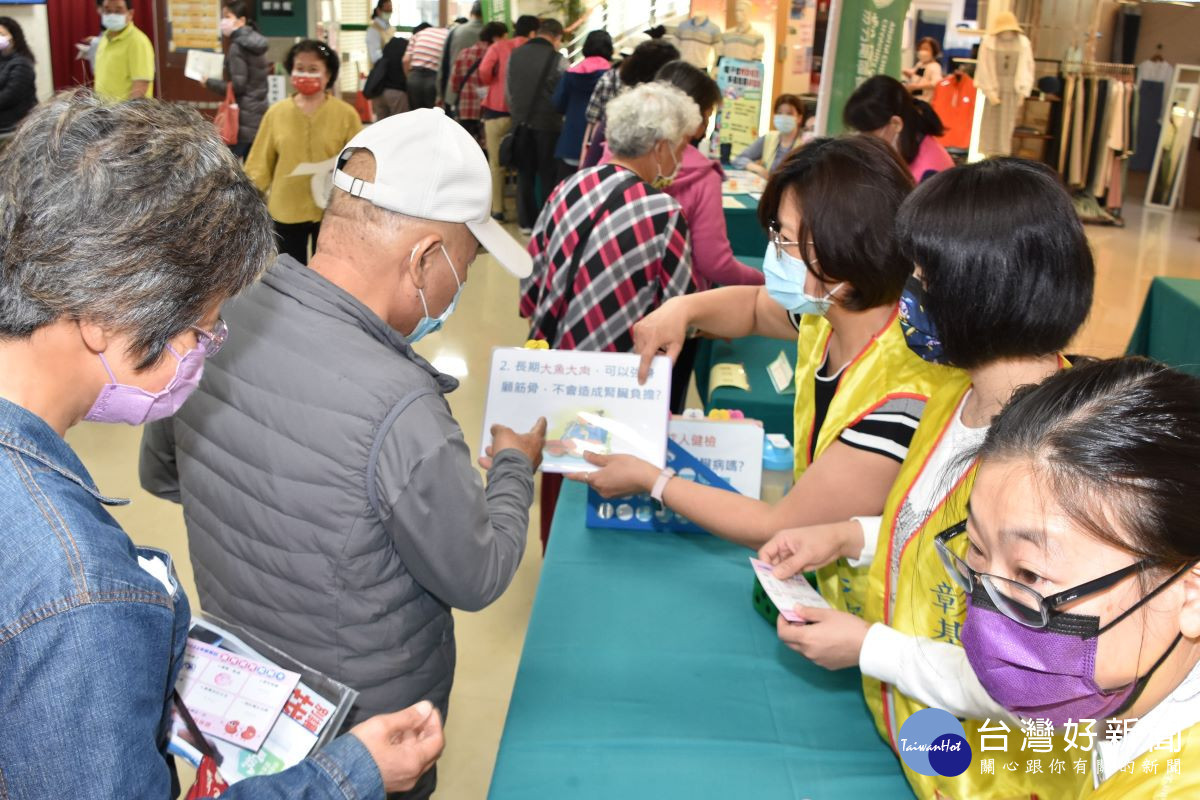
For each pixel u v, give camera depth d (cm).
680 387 289
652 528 179
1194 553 65
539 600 156
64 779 67
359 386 109
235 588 120
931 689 107
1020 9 955
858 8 382
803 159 138
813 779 119
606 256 224
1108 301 634
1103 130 931
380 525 111
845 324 145
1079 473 67
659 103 233
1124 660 69
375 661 118
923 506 113
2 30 512
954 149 791
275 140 434
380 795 88
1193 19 1103
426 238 115
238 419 113
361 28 1000
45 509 69
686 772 119
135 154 71
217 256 75
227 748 95
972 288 98
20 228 68
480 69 730
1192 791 65
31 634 66
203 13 636
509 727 127
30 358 72
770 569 134
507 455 145
